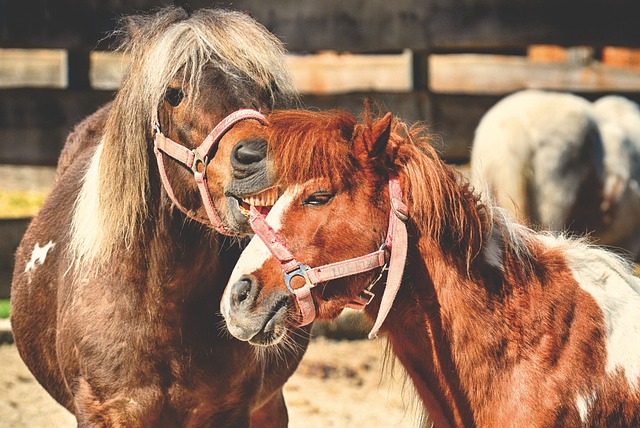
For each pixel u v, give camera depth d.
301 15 12.82
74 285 5.79
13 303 6.66
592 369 5.05
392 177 4.98
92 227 5.68
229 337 5.71
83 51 12.41
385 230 4.95
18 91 12.25
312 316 4.89
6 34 12.15
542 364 5.04
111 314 5.57
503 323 5.09
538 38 12.73
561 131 12.43
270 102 5.86
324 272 4.83
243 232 5.44
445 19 12.77
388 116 4.76
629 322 5.20
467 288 5.09
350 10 12.83
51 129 12.30
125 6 12.14
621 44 12.76
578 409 4.98
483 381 5.10
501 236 5.27
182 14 5.91
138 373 5.57
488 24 12.73
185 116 5.63
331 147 4.83
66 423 9.24
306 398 10.20
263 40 5.84
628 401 5.09
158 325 5.54
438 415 5.31
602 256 5.44
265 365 6.16
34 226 6.65
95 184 5.78
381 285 5.08
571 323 5.12
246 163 5.31
